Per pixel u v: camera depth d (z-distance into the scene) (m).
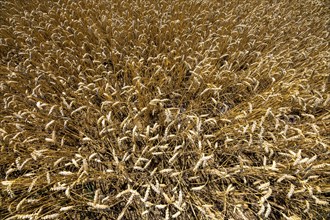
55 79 2.64
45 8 3.83
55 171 2.34
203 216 2.16
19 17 3.59
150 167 2.44
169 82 2.87
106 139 2.53
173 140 2.55
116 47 3.26
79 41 3.29
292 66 3.22
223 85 2.96
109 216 2.20
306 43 3.61
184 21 3.68
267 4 4.22
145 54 3.35
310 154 2.49
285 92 2.79
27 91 2.51
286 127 2.07
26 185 2.07
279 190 2.24
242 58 3.09
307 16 4.14
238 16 3.78
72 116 2.65
